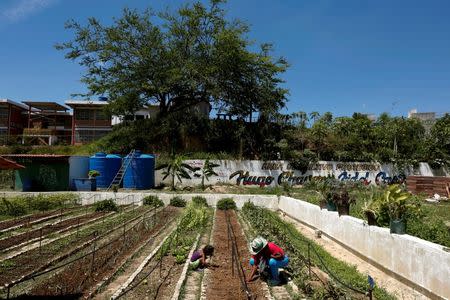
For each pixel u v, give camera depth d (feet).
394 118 138.72
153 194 86.28
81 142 166.81
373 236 35.40
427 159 126.52
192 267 32.65
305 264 33.42
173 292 26.94
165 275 30.78
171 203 82.43
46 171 95.55
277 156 118.42
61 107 173.78
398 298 26.63
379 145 127.85
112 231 49.44
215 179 110.93
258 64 125.29
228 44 118.32
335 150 122.93
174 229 53.72
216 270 32.71
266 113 126.62
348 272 32.35
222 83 124.98
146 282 28.66
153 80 123.03
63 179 95.96
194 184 109.09
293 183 114.42
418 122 138.92
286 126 127.54
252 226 55.72
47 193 84.94
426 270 26.84
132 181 102.63
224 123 124.47
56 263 33.88
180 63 121.29
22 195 82.64
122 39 121.29
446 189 87.20
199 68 119.96
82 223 55.36
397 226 31.81
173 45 125.49
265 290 27.43
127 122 135.23
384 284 29.86
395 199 33.81
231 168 112.16
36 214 64.90
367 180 119.44
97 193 85.76
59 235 46.32
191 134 121.60
